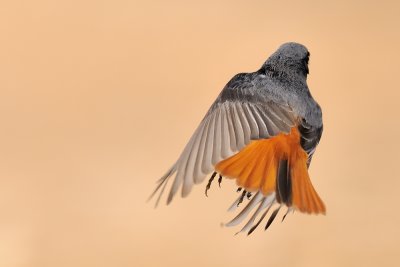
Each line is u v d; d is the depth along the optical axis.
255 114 7.20
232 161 6.96
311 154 7.33
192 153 6.41
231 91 7.36
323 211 6.83
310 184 6.98
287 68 7.64
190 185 6.21
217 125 6.80
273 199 7.00
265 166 6.96
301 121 7.32
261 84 7.45
